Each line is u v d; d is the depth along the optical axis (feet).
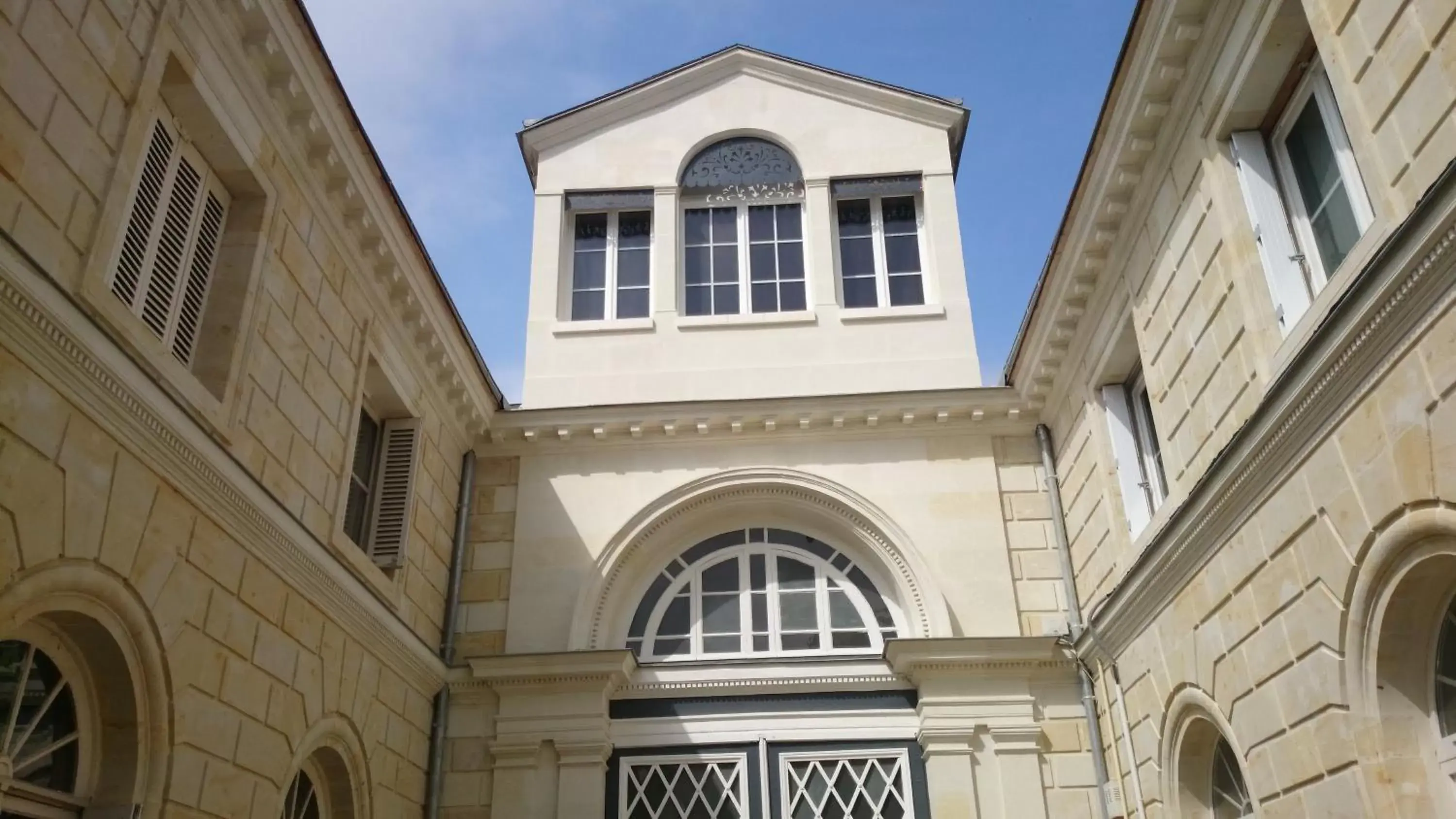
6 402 15.48
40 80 16.61
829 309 40.78
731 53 45.60
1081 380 33.04
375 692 28.76
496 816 32.17
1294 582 20.47
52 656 17.74
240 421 21.91
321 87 24.40
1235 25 21.70
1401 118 16.70
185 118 21.48
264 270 23.31
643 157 44.16
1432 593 17.48
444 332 32.94
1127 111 25.44
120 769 18.29
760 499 37.22
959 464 36.96
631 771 33.60
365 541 30.83
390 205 28.37
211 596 20.75
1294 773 20.70
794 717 34.04
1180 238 25.04
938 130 44.27
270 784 22.67
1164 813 27.14
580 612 35.06
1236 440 21.49
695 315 41.68
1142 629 28.40
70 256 17.12
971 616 34.68
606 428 37.37
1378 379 17.48
